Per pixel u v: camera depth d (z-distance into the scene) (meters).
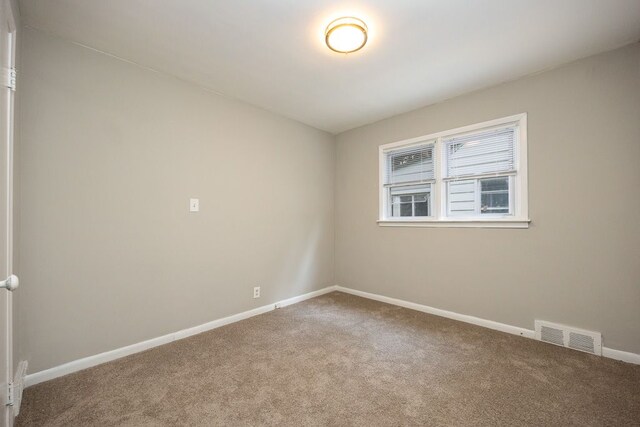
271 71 2.34
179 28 1.81
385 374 1.86
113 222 2.06
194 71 2.34
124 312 2.11
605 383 1.74
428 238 3.05
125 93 2.14
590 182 2.13
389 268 3.39
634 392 1.65
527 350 2.17
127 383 1.75
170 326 2.36
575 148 2.19
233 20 1.74
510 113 2.50
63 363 1.85
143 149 2.22
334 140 4.01
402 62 2.22
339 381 1.78
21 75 1.70
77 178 1.91
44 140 1.79
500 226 2.55
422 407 1.54
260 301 3.06
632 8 1.64
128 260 2.14
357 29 1.73
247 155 2.96
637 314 1.96
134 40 1.92
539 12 1.67
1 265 1.17
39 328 1.76
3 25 1.17
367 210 3.62
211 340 2.38
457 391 1.67
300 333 2.52
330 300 3.52
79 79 1.93
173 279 2.38
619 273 2.03
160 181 2.31
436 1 1.59
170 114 2.38
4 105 1.22
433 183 3.05
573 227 2.20
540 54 2.11
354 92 2.74
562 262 2.25
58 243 1.83
